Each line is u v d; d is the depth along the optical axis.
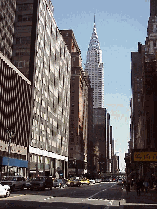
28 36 91.88
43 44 99.75
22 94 80.81
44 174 99.19
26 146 83.06
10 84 72.81
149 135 95.56
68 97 140.12
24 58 90.12
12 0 92.12
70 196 32.16
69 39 181.25
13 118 74.12
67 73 138.75
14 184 40.47
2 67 68.88
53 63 112.94
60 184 57.66
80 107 177.50
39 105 94.31
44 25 101.94
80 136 176.00
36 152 90.69
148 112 98.25
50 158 108.00
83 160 184.38
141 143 126.81
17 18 94.06
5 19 86.81
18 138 77.25
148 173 72.25
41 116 96.19
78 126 170.00
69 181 67.94
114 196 35.12
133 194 40.59
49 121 105.81
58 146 118.75
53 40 114.00
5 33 86.50
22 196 29.97
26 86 84.06
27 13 94.19
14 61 90.38
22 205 20.47
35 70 90.69
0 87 67.25
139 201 28.00
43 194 34.31
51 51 110.25
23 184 43.53
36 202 23.33
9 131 64.88
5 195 28.05
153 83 101.88
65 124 132.50
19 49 91.19
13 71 75.38
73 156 166.00
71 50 180.00
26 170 83.12
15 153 75.69
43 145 98.12
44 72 100.25
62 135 126.06
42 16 99.81
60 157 121.62
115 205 23.17
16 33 92.56
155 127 95.69
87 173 195.50
